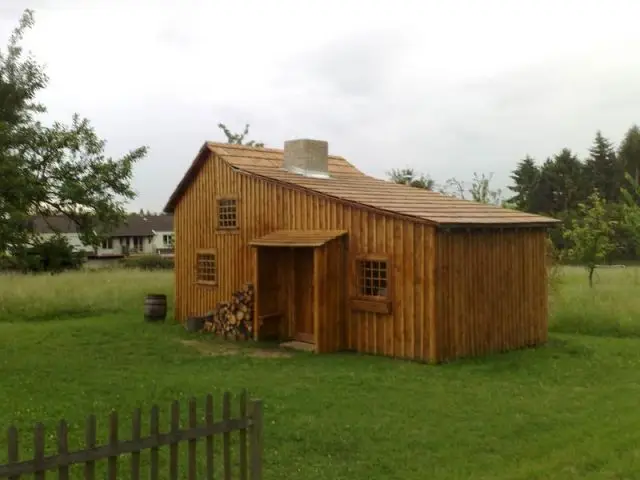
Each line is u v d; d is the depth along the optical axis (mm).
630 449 8055
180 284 21328
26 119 19344
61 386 11664
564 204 73750
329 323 15625
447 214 14875
